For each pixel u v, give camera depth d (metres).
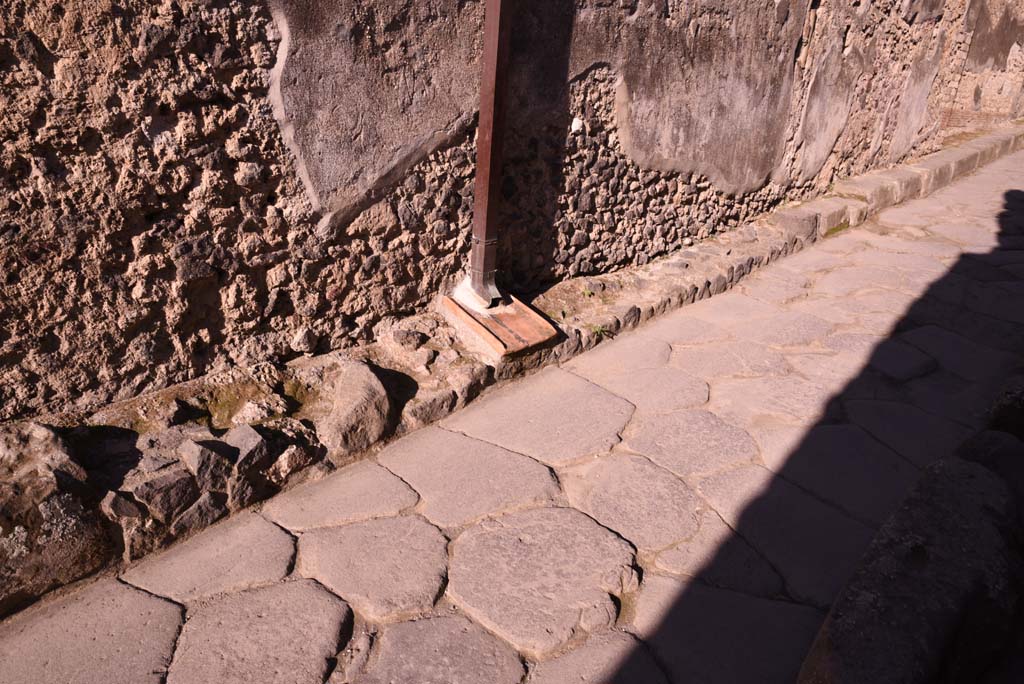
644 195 3.97
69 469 1.91
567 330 3.26
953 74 7.10
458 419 2.75
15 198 1.98
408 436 2.62
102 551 1.93
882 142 6.28
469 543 2.11
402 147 2.77
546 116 3.25
